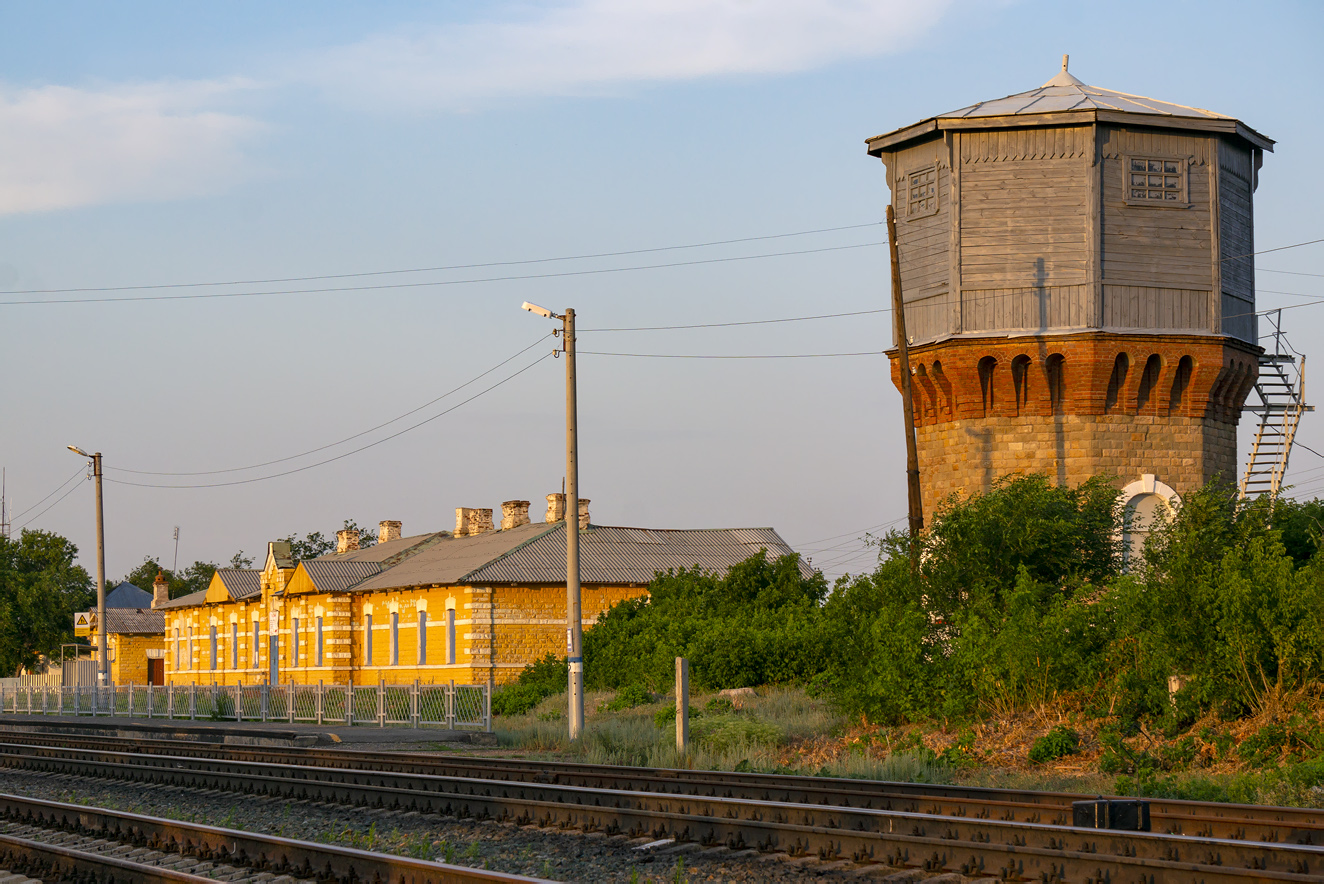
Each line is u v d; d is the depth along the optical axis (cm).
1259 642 2244
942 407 3656
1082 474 3462
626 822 1566
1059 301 3491
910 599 3038
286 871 1391
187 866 1452
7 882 1392
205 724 4606
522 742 3316
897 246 3322
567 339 3178
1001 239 3541
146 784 2383
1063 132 3522
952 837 1398
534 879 1123
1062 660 2539
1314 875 1078
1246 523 2739
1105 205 3509
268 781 2136
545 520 6284
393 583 5881
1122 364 3491
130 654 9056
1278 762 2038
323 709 4478
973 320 3547
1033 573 3027
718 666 4116
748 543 6197
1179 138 3569
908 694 2744
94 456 5822
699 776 2036
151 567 15838
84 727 4734
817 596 5012
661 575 5341
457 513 6900
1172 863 1108
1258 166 3800
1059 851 1185
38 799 2045
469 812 1762
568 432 3177
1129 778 2023
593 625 5372
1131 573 2803
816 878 1271
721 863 1362
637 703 4006
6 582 9331
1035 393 3509
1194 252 3556
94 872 1356
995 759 2328
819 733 2889
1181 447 3528
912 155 3747
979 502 3164
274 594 6725
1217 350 3509
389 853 1494
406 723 4066
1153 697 2362
